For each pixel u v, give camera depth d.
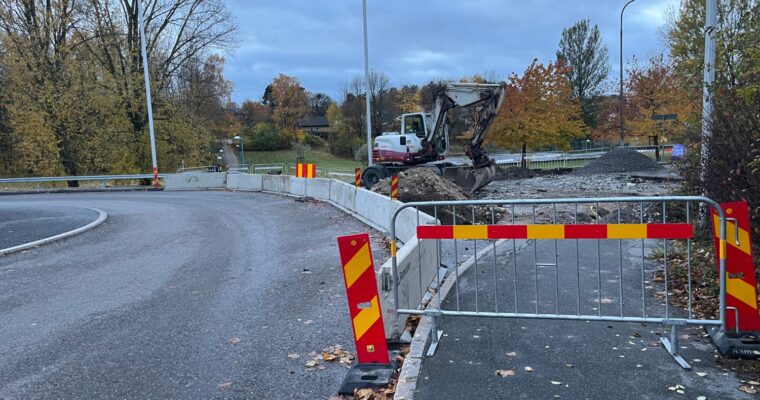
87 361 5.15
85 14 32.75
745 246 4.55
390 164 23.17
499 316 4.97
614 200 4.68
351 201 15.17
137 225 14.65
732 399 3.78
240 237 12.11
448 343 5.05
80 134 33.69
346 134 84.44
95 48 33.91
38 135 31.86
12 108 32.38
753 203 6.54
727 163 7.07
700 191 8.05
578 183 23.72
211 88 51.91
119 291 7.75
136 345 5.54
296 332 5.74
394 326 5.16
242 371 4.80
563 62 34.00
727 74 7.88
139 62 34.47
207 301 7.04
